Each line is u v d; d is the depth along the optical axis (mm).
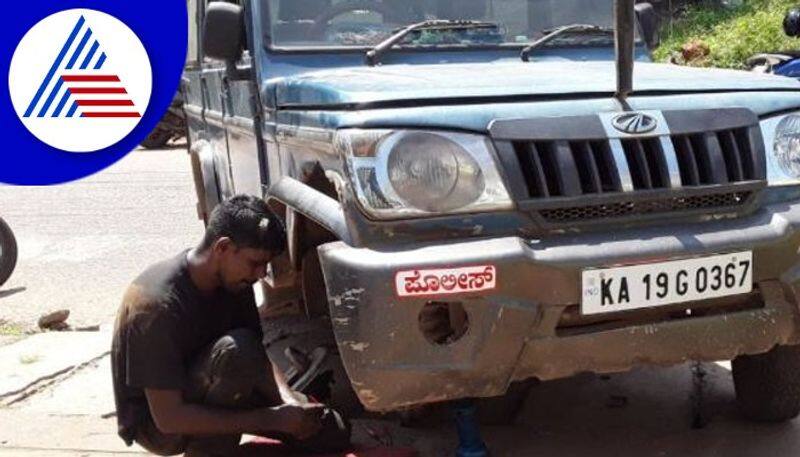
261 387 3027
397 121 2672
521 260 2578
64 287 6633
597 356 2703
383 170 2629
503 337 2594
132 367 2854
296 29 3754
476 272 2557
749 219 2859
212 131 5301
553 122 2754
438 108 2727
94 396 4203
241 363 2859
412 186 2635
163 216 9320
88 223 9102
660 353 2764
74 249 7926
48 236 8531
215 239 2908
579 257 2619
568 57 3959
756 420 3559
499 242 2613
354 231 2660
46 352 4926
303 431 3023
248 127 3977
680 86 3029
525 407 3869
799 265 2840
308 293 3361
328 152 2873
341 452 3234
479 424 3682
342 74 3354
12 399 4195
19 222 9273
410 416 3572
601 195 2715
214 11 3637
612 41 4055
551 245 2664
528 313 2600
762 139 2953
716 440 3438
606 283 2643
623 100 2889
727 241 2742
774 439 3414
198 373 2908
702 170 2873
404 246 2623
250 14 3752
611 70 3439
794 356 3316
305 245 3248
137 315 2867
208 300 2998
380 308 2553
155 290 2904
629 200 2738
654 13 4492
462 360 2598
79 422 3875
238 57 3824
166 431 2914
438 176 2646
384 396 2613
